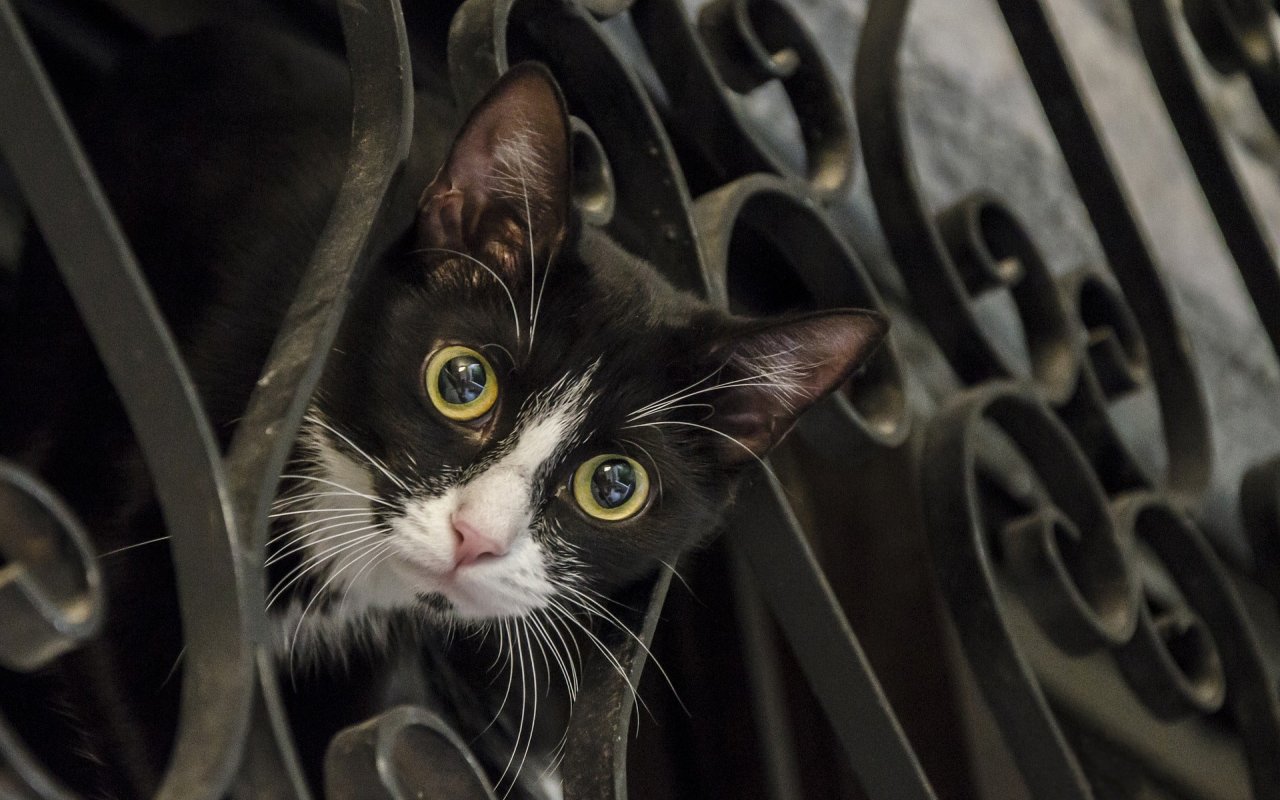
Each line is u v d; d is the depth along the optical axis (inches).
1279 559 23.9
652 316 22.0
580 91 20.4
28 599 15.3
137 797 20.5
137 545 20.4
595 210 20.1
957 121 25.8
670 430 22.3
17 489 15.5
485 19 19.3
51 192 16.0
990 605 20.8
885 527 29.9
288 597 21.9
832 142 21.8
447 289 21.3
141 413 16.1
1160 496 22.8
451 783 17.1
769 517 20.3
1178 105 23.5
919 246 22.0
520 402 21.5
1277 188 30.0
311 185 22.4
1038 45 23.0
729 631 28.1
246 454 16.5
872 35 22.3
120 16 24.8
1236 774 29.6
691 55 20.8
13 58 16.0
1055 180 26.5
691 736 28.0
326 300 16.9
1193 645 22.6
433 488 21.2
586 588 22.2
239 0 24.9
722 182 23.1
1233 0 23.7
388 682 23.1
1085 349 22.9
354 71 17.7
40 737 20.4
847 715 20.1
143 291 16.1
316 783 22.4
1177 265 27.7
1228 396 27.5
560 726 23.4
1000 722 21.1
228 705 15.9
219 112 23.1
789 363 21.6
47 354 21.8
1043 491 22.1
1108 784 27.1
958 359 22.3
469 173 20.9
